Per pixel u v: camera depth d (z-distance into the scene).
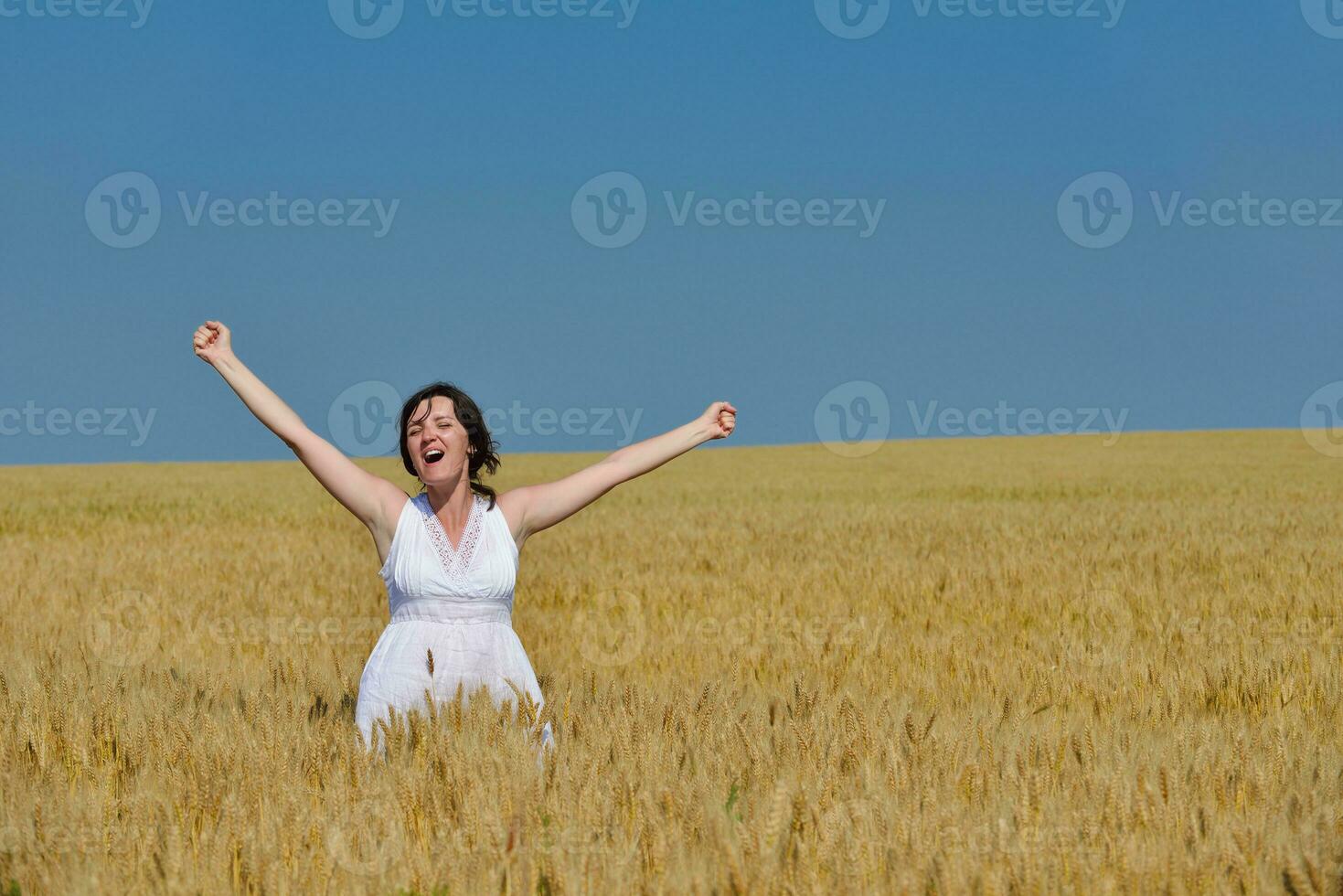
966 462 52.69
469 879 3.34
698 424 5.41
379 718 4.73
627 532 21.67
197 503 31.70
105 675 7.00
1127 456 53.66
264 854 3.42
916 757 4.61
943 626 10.85
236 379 5.08
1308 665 8.19
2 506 30.55
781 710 5.78
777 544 19.38
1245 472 41.62
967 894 3.26
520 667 5.16
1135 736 5.30
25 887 3.48
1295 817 4.06
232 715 5.54
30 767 4.54
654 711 5.27
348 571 15.62
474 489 5.27
